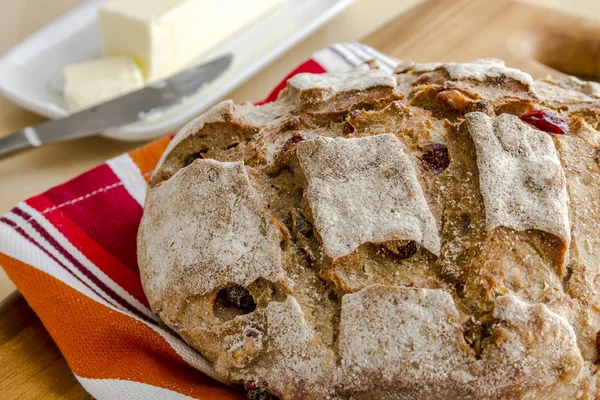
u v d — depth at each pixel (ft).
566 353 0.83
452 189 0.89
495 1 1.54
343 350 0.84
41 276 1.01
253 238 0.89
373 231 0.86
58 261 1.06
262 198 0.91
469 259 0.86
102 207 1.13
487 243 0.86
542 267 0.86
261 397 0.88
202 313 0.89
